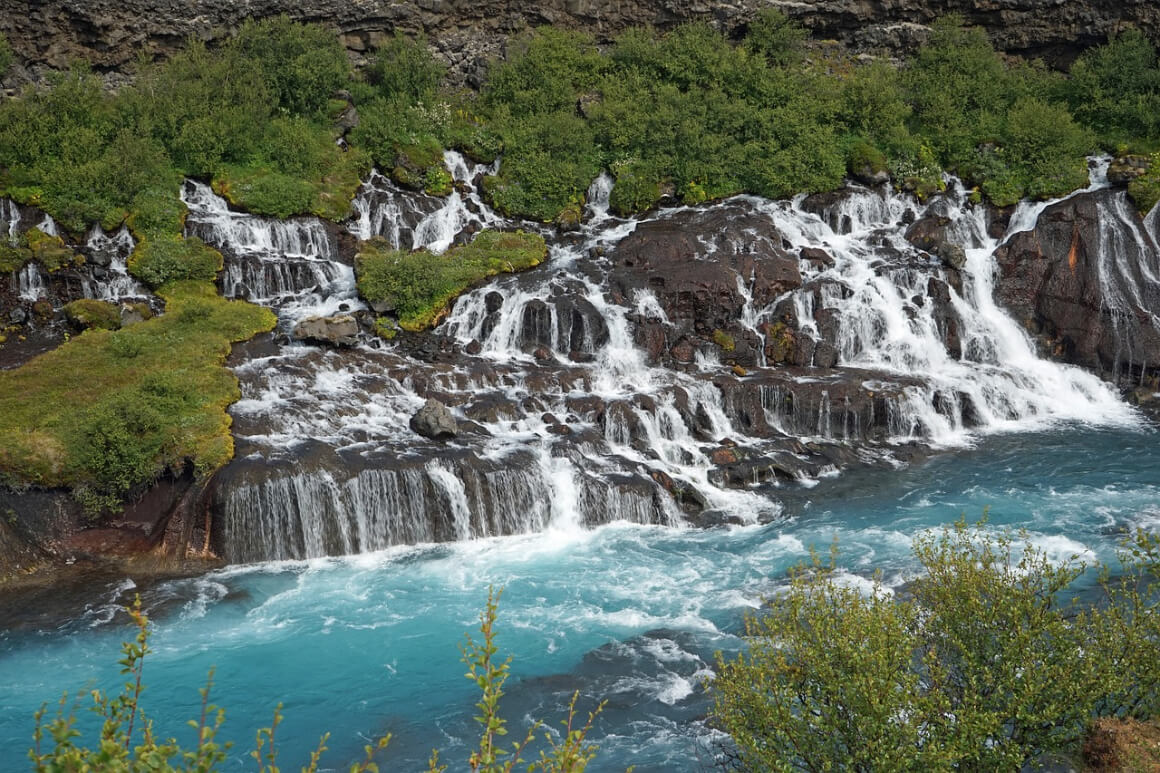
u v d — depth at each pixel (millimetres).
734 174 48344
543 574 28000
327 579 27797
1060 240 43000
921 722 15242
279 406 32906
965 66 52875
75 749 10508
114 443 29391
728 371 38219
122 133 43094
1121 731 16391
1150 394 39750
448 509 30109
